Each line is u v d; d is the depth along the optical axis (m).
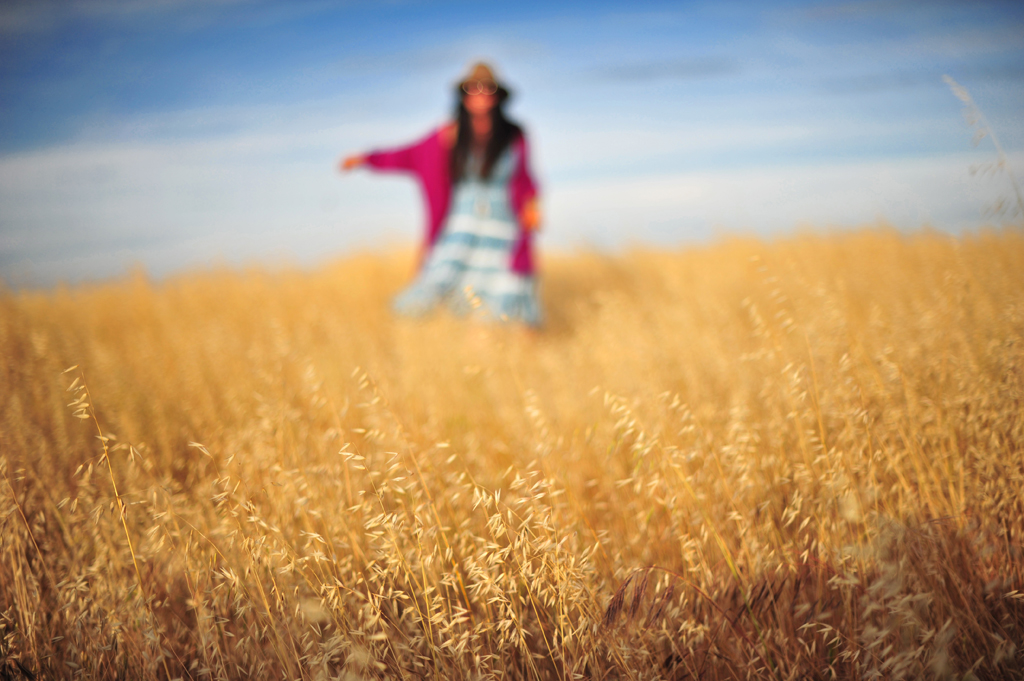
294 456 2.07
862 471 1.84
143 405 2.97
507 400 2.99
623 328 3.79
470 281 5.06
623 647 1.48
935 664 1.30
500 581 1.53
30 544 1.91
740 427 1.99
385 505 2.05
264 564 1.60
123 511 1.66
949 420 1.92
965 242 3.85
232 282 6.28
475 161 5.10
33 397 3.01
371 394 2.61
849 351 2.19
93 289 6.18
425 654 1.59
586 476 2.31
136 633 1.63
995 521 1.72
